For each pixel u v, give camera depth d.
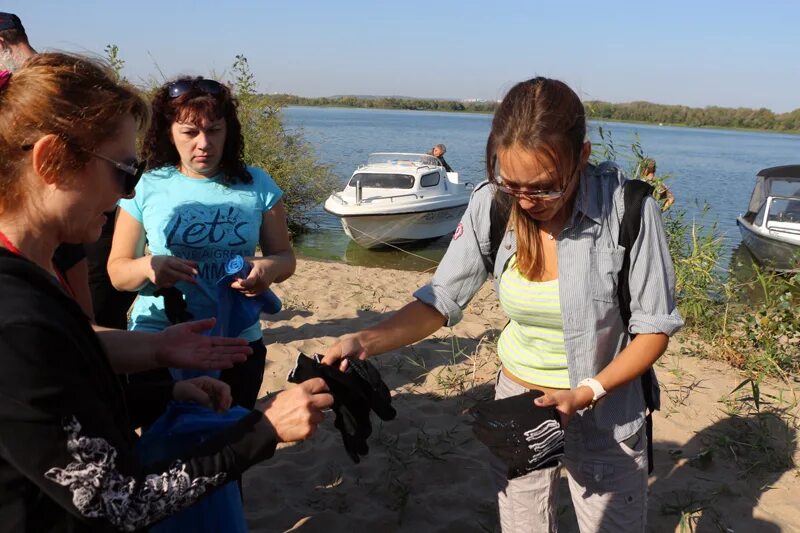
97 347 1.40
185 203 2.83
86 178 1.39
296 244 14.18
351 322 6.55
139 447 1.76
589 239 2.11
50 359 1.22
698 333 6.21
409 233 13.77
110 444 1.30
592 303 2.13
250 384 2.81
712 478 3.86
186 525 1.86
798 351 5.73
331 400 1.55
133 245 2.87
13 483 1.23
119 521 1.31
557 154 1.92
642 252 2.09
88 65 1.42
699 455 3.99
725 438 4.12
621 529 2.30
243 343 2.02
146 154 2.85
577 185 2.12
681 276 6.83
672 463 4.00
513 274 2.26
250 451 1.47
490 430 1.99
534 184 1.96
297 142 15.40
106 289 3.29
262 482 3.68
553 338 2.25
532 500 2.37
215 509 1.88
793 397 4.91
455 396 4.82
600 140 7.11
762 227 12.90
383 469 3.88
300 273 9.04
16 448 1.20
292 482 3.74
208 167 2.83
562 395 2.05
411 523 3.44
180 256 2.83
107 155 1.41
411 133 68.00
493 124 2.04
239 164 2.92
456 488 3.74
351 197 14.18
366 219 13.27
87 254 3.19
